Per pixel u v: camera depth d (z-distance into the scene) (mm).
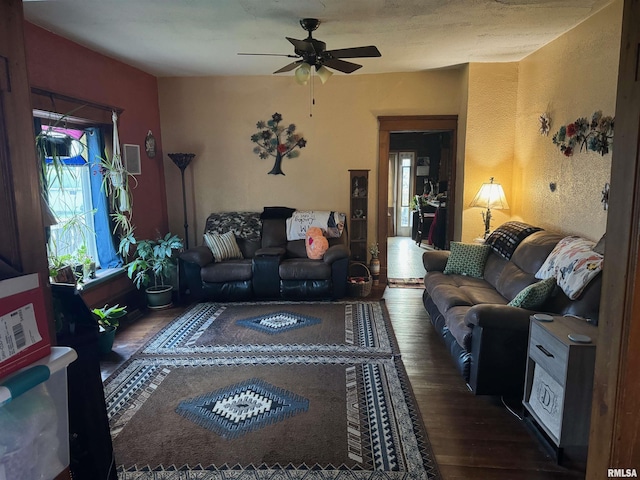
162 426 2500
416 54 4457
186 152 5676
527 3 3023
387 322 4184
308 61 3381
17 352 893
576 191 3527
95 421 1432
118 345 3711
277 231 5375
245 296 4863
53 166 3363
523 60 4633
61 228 3814
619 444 1354
